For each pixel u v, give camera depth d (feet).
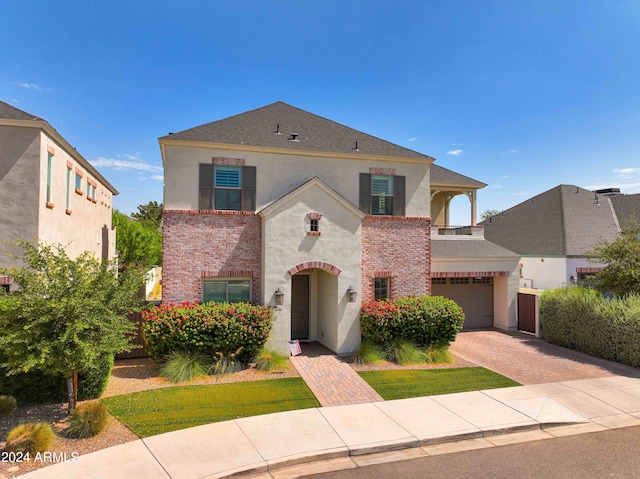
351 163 55.36
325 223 50.26
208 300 50.08
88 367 30.48
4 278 40.34
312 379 40.83
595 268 81.30
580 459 26.14
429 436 28.43
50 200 46.06
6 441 25.84
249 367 44.27
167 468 23.75
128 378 40.55
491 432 29.60
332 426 29.86
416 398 35.78
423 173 58.54
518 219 101.60
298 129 58.54
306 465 25.21
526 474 24.25
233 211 50.39
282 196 52.39
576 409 33.94
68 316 28.12
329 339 52.60
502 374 43.32
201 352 43.32
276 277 48.62
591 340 51.70
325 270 52.08
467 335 63.87
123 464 24.12
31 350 27.53
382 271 55.52
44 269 29.37
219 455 25.40
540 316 62.08
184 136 49.80
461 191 73.31
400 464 25.45
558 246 82.74
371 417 31.58
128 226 109.29
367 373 43.01
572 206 92.79
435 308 49.98
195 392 36.65
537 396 36.63
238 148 50.75
